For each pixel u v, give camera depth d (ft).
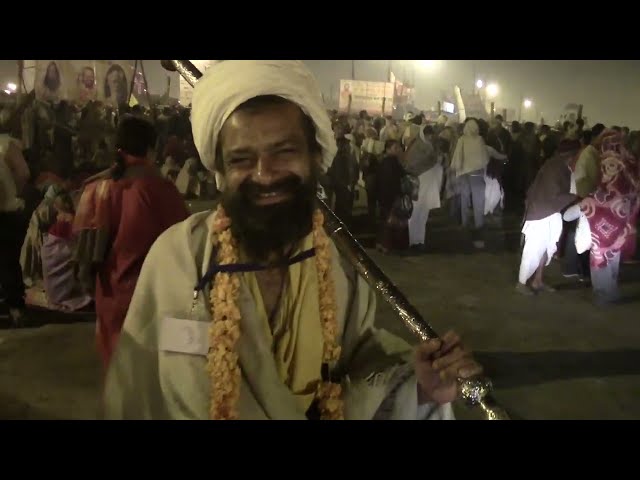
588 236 17.88
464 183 26.18
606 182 17.54
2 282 15.43
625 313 17.07
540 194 18.35
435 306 17.46
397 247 23.85
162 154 31.58
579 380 12.56
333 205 27.22
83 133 26.84
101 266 8.07
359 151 28.78
